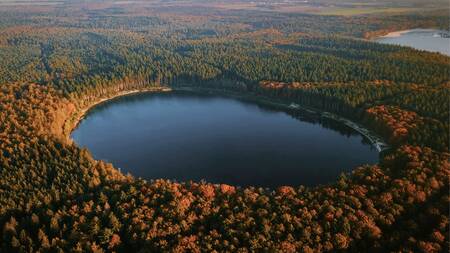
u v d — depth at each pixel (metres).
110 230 149.88
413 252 135.25
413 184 170.75
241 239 146.62
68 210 162.50
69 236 149.25
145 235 148.12
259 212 158.00
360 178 183.38
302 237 144.50
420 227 151.00
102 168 192.88
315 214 156.12
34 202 168.50
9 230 152.50
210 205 164.38
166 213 158.12
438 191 170.12
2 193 174.12
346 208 158.38
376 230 147.25
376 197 165.38
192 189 177.75
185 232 151.12
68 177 185.88
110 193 173.50
